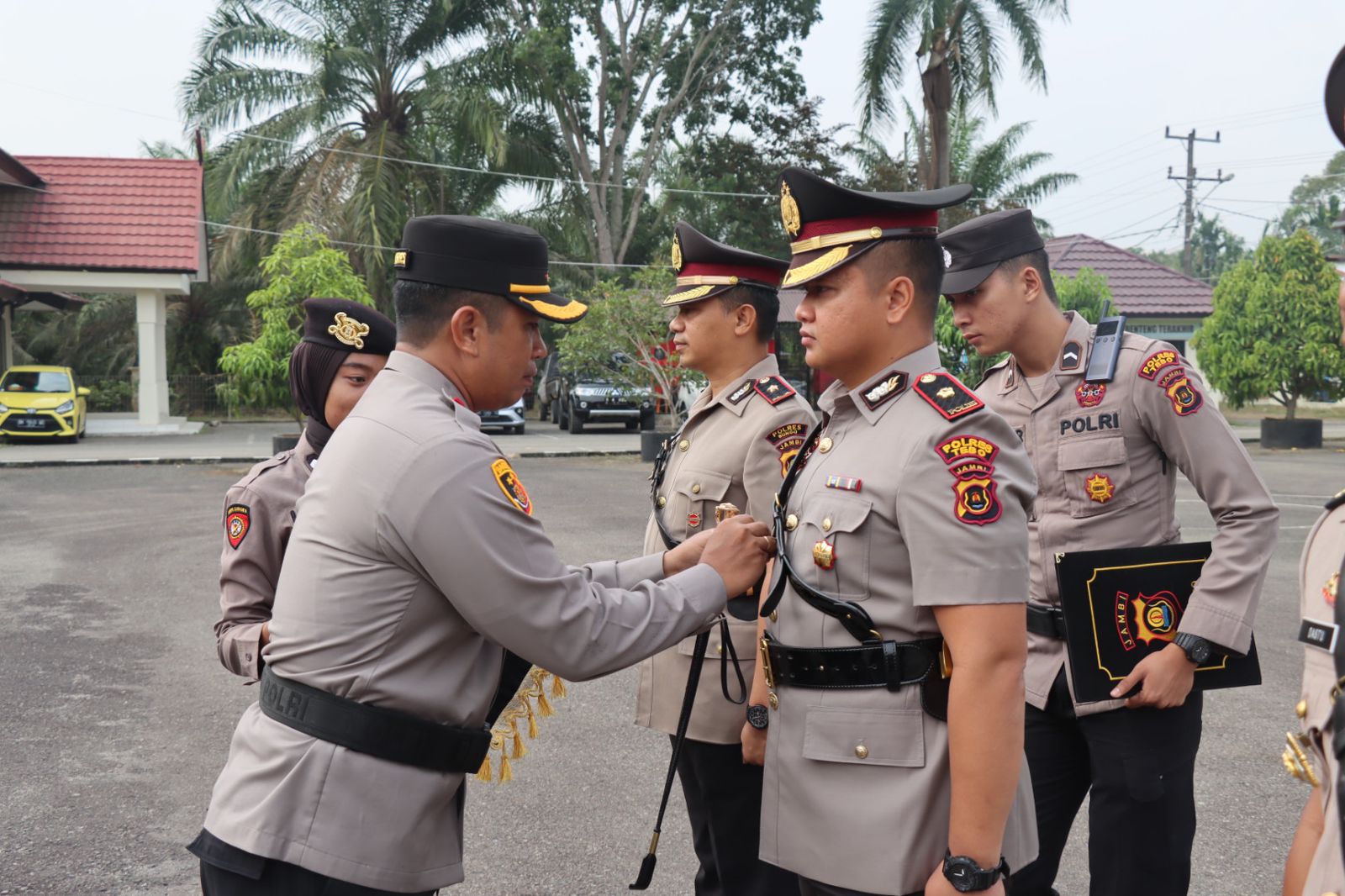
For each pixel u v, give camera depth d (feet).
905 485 5.77
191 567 26.40
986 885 5.45
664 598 6.23
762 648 6.57
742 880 8.91
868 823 5.90
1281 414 99.91
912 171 82.84
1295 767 4.58
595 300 56.95
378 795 5.66
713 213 87.10
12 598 22.89
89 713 15.58
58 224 69.46
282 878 5.62
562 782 13.29
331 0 75.15
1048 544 8.77
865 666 5.96
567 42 77.51
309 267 49.34
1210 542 8.11
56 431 61.98
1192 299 90.22
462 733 5.93
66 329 100.53
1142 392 8.40
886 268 6.10
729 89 84.84
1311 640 4.27
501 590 5.64
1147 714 8.09
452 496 5.62
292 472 8.32
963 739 5.50
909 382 6.12
